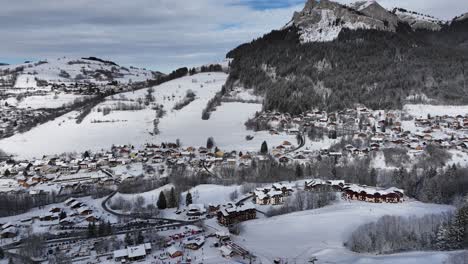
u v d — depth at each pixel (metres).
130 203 192.50
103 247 140.62
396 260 106.75
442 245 118.12
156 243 143.88
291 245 136.88
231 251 128.38
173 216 179.50
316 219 160.50
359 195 190.00
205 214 179.88
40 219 177.12
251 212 173.50
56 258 131.00
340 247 132.38
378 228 133.88
